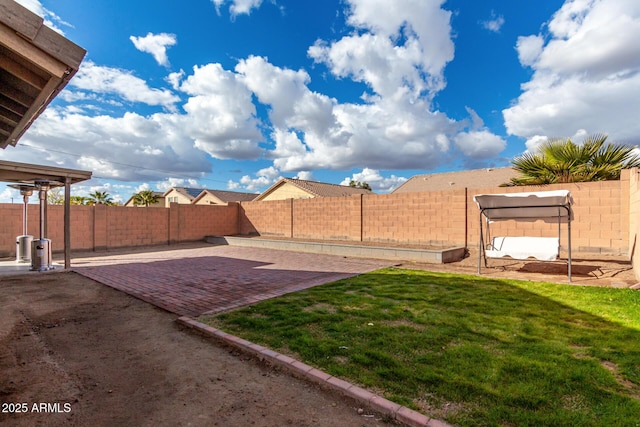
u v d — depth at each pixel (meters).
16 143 5.91
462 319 4.27
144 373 3.06
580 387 2.56
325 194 27.08
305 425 2.25
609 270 7.25
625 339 3.48
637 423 2.10
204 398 2.62
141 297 5.84
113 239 13.67
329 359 3.19
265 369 3.14
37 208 11.75
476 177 23.78
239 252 12.55
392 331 3.89
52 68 2.76
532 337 3.61
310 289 6.23
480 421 2.17
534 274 7.34
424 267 8.66
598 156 9.12
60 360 3.35
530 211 7.83
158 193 41.53
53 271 8.30
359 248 11.16
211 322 4.43
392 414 2.32
